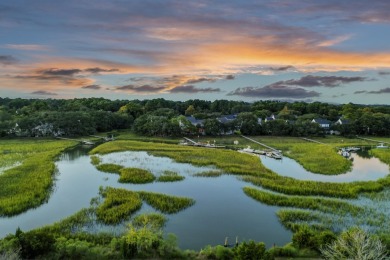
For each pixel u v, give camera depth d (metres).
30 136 149.38
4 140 136.25
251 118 170.50
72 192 64.25
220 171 81.19
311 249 37.56
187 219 51.06
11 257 28.94
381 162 101.94
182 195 63.25
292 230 47.16
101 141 143.00
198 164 90.06
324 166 89.75
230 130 165.88
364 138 163.00
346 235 32.72
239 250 33.41
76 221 48.09
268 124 166.00
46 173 74.50
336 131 176.00
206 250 37.38
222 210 55.06
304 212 51.94
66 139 144.00
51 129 153.00
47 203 57.84
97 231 45.22
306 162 94.75
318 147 122.44
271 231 47.09
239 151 117.62
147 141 143.00
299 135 162.88
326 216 51.34
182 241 43.53
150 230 41.56
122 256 35.50
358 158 109.62
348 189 64.31
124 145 121.69
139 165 88.62
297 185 67.19
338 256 29.70
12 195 58.94
